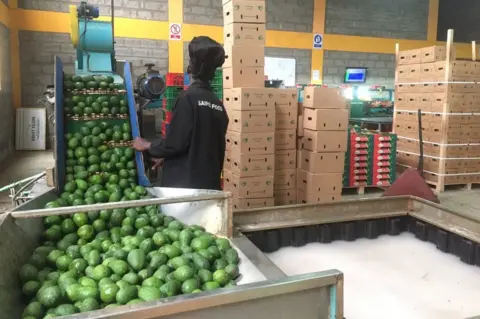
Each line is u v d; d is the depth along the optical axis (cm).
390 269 223
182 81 548
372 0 1042
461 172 612
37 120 834
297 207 243
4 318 129
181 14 905
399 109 674
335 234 252
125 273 160
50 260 174
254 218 234
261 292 101
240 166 432
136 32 883
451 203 552
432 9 1095
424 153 627
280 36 985
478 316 113
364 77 1059
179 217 224
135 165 297
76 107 300
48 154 798
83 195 264
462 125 600
